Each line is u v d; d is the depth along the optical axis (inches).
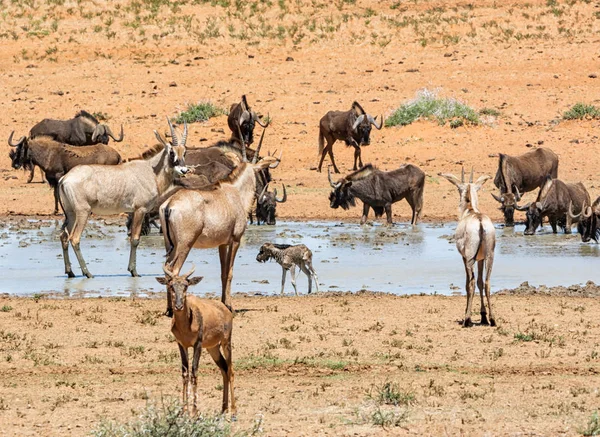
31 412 1598.2
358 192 4284.0
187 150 3646.7
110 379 1836.9
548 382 1806.1
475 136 6072.8
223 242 2422.5
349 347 2096.5
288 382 1811.0
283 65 7303.2
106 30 7834.6
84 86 6963.6
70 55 7480.3
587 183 5103.3
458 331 2241.6
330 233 4035.4
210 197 2381.9
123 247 3676.2
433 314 2425.0
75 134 5093.5
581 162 5585.6
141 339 2170.3
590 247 3710.6
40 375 1867.6
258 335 2204.7
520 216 4697.3
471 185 2364.7
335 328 2276.1
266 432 1476.4
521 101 6633.9
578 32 7721.5
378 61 7357.3
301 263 2733.8
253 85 6973.4
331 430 1491.1
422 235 3978.8
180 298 1405.0
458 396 1699.1
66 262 3009.4
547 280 2965.1
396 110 6363.2
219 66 7293.3
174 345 2123.5
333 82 7007.9
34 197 4953.3
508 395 1710.1
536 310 2475.4
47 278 2984.7
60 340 2159.2
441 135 6092.5
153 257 3435.0
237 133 5531.5
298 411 1604.3
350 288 2842.0
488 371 1902.1
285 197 4291.3
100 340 2160.4
